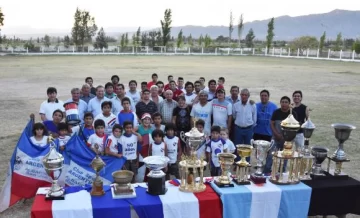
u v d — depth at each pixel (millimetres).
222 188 4645
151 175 4508
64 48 49250
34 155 5793
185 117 7750
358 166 8258
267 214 4633
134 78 23234
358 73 28984
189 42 79562
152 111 7992
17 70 27375
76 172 5766
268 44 60375
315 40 62219
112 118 7039
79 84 20656
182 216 4352
